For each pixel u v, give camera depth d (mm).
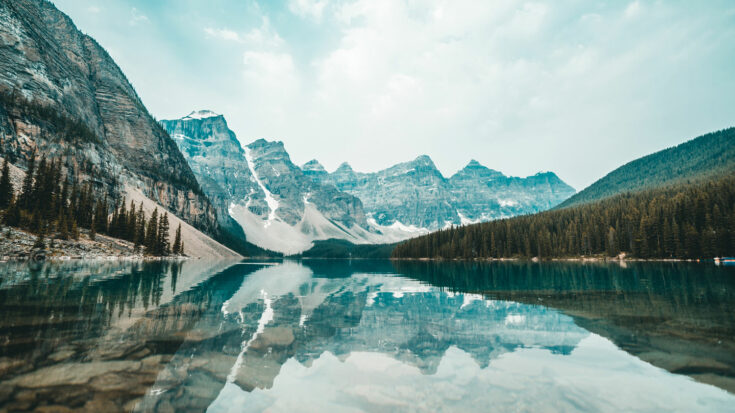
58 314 17000
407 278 54000
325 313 21641
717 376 10586
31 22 157500
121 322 16062
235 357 11875
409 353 13094
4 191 69812
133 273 44688
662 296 29094
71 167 116438
